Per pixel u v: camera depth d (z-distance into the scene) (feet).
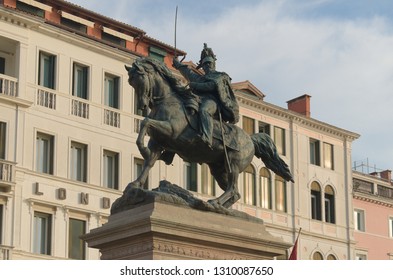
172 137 54.54
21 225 160.04
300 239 218.38
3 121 161.27
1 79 161.79
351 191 235.81
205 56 60.70
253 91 215.10
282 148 219.20
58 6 186.39
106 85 181.27
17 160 161.48
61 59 172.55
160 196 51.49
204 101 56.80
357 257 237.25
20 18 164.76
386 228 247.91
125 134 181.47
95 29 192.03
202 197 194.90
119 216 52.60
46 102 168.76
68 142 171.22
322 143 230.27
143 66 54.44
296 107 231.71
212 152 56.75
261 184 211.41
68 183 169.37
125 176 180.04
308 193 223.30
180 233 50.60
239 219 55.06
